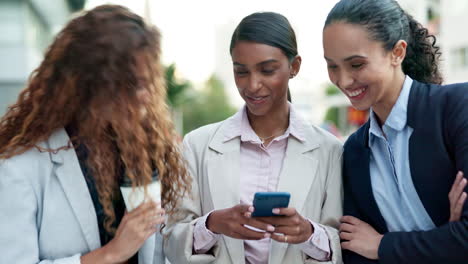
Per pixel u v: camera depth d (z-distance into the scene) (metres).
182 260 1.94
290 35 2.02
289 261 2.00
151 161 1.58
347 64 1.72
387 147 1.85
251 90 1.99
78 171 1.52
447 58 18.95
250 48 1.95
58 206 1.51
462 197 1.58
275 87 2.00
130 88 1.44
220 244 2.01
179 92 10.43
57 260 1.46
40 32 17.09
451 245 1.60
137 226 1.46
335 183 2.07
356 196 1.96
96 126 1.45
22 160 1.47
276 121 2.13
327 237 1.92
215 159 2.09
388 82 1.76
